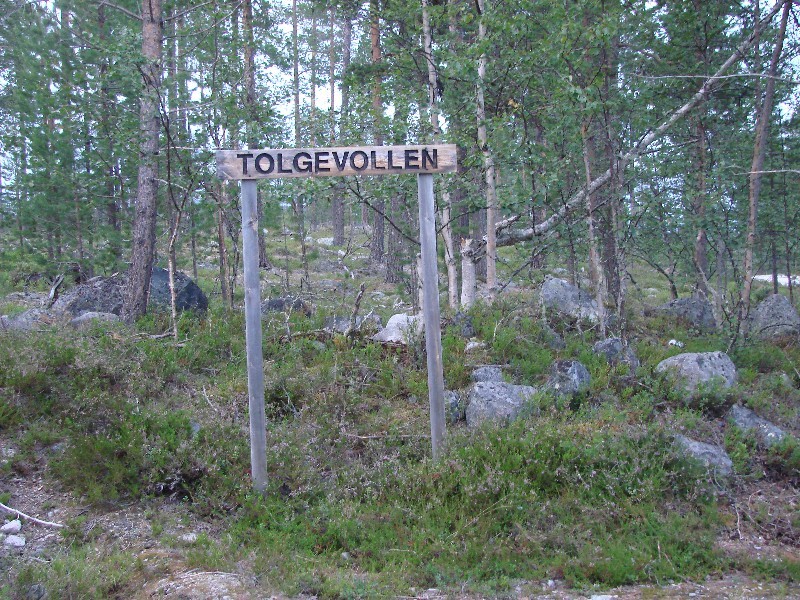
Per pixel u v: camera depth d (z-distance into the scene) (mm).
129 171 13859
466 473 5238
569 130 9164
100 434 5727
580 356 8078
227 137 10336
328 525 4840
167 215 12836
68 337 7547
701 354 7469
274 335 8602
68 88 10391
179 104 11305
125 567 4281
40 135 14133
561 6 8375
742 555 4609
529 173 9133
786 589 4199
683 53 10422
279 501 5125
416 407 6969
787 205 11070
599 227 10172
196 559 4395
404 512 4996
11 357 6641
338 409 6641
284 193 8758
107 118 10820
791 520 5020
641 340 9391
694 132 11352
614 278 10539
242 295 12875
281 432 6000
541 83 9477
